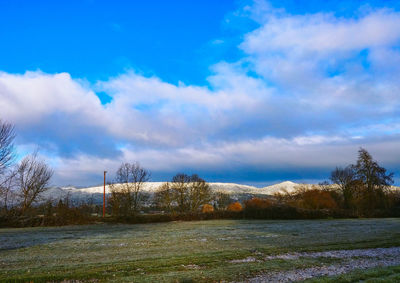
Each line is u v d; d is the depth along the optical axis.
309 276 13.70
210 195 78.62
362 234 31.06
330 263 16.81
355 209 68.25
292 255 19.30
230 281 12.85
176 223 49.16
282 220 55.66
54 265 16.08
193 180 74.56
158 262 16.59
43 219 45.34
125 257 18.58
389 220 53.28
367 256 19.03
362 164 72.12
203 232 34.00
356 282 12.41
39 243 25.75
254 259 17.86
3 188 48.38
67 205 50.62
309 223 46.97
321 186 86.44
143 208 66.25
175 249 21.73
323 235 30.34
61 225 45.41
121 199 58.78
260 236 29.73
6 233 34.19
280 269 15.08
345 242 24.88
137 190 60.47
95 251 21.23
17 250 21.95
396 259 18.14
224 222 49.91
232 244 24.14
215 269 14.91
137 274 13.98
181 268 15.28
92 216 50.84
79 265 15.92
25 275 13.70
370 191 69.94
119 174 60.59
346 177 79.94
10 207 49.19
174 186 72.56
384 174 70.50
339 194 81.31
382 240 26.17
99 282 12.58
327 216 60.59
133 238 28.84
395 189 72.19
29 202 51.00
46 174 53.50
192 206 72.44
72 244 24.98
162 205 69.44
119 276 13.58
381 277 13.05
